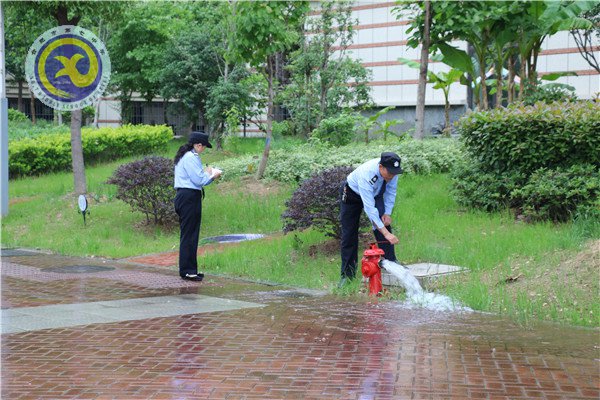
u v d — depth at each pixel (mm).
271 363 5605
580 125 10977
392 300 8281
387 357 5762
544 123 11289
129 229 14266
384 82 28844
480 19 15789
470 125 12211
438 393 4824
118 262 11891
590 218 10102
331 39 23172
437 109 27688
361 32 29328
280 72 27031
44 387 5043
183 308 7863
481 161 12211
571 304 7500
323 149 17344
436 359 5684
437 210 12312
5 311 7758
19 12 17719
